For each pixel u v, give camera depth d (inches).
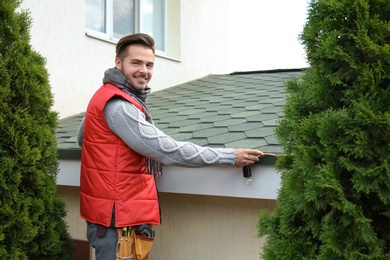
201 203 110.7
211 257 109.4
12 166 90.6
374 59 65.3
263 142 103.7
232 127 126.1
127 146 85.0
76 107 183.2
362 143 63.5
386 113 61.7
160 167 98.7
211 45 323.6
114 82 88.8
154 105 195.2
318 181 66.6
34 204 96.5
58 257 105.2
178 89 249.3
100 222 84.7
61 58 174.7
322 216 71.2
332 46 67.0
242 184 93.7
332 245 64.5
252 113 146.0
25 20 100.7
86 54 188.9
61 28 174.4
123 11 220.7
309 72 75.5
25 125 94.2
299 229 72.5
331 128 66.8
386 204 64.7
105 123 84.7
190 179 99.8
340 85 70.4
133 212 84.3
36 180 97.5
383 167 62.7
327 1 69.0
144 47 90.7
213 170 97.3
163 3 260.8
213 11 327.6
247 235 104.4
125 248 83.8
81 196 90.8
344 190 67.7
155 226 117.4
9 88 92.7
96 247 87.0
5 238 91.4
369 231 64.7
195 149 84.7
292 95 75.7
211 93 217.8
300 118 74.1
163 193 115.6
